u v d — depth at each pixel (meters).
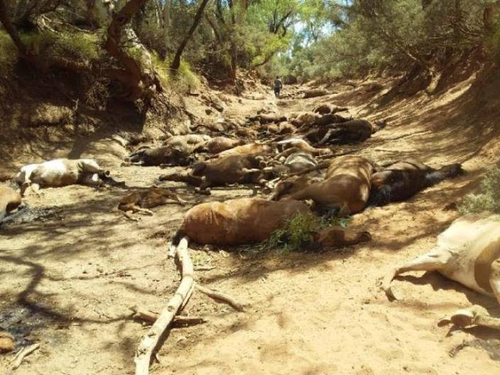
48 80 14.66
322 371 3.60
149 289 5.41
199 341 4.27
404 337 3.93
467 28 13.45
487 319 3.81
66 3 15.88
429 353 3.71
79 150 13.48
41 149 12.97
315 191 6.61
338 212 6.50
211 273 5.61
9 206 8.25
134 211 8.19
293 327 4.20
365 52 20.88
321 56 27.95
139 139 15.47
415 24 14.89
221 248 6.25
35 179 9.78
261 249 6.05
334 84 38.56
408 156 10.42
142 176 11.23
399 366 3.58
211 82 28.77
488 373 3.43
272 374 3.63
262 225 6.10
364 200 6.74
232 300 4.80
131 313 4.92
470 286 4.45
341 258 5.50
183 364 3.95
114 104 16.44
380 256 5.40
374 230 6.14
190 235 6.33
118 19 13.18
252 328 4.29
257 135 16.72
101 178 10.39
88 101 15.55
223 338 4.23
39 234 7.34
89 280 5.70
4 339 4.42
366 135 14.01
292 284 5.05
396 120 16.84
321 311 4.43
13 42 13.98
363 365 3.61
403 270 4.75
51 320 4.88
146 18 21.12
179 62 20.83
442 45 15.60
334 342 3.94
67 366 4.13
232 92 29.11
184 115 19.12
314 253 5.77
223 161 9.91
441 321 4.04
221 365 3.83
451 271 4.59
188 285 5.02
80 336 4.57
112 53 14.58
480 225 4.65
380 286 4.70
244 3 30.48
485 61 14.53
